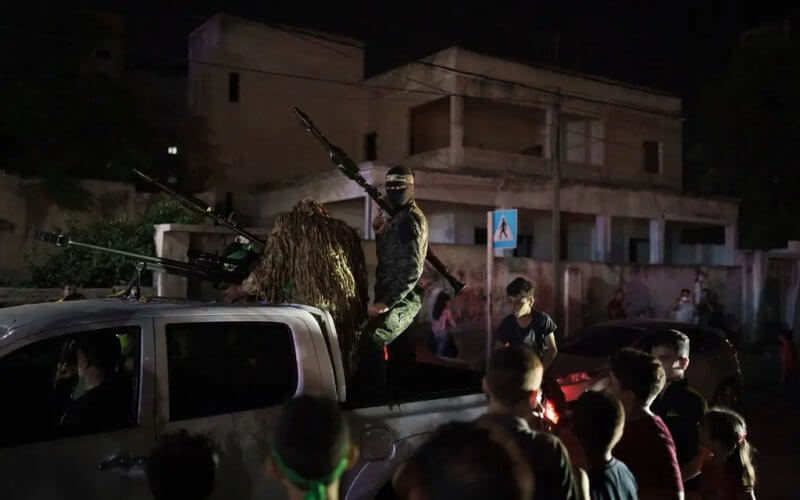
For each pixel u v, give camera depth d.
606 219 20.72
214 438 3.54
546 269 16.09
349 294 4.45
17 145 15.31
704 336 8.96
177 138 21.47
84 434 3.28
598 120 22.89
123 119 16.75
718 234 27.19
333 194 18.39
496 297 15.07
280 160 22.88
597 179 22.66
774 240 25.08
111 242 11.51
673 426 4.21
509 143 24.42
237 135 22.30
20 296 9.90
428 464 1.97
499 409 2.78
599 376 8.16
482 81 20.33
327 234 4.45
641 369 3.44
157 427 3.44
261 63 22.66
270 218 21.45
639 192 21.39
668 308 18.61
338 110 23.72
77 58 16.72
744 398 12.82
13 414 3.21
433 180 17.56
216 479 3.50
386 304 4.59
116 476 3.26
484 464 1.92
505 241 11.73
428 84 20.78
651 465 3.33
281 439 2.14
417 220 4.66
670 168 24.41
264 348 3.87
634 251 25.14
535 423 3.61
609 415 2.97
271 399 3.79
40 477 3.10
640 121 23.66
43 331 3.30
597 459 3.00
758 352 18.61
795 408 11.66
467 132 23.50
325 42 23.56
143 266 4.57
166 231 10.57
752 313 20.12
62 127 15.67
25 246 14.52
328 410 2.18
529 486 1.99
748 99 24.72
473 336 14.68
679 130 24.61
